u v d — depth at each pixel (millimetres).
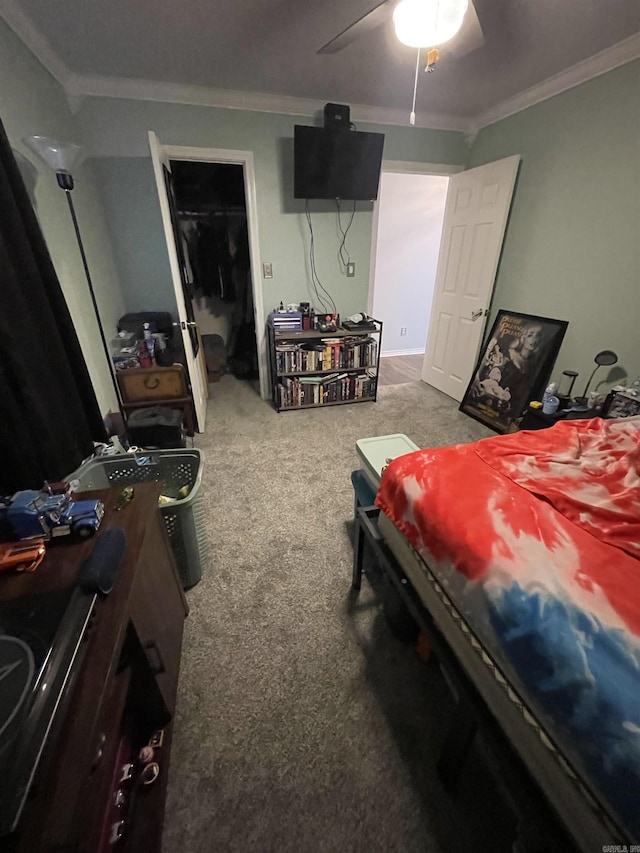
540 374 2795
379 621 1489
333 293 3564
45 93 2094
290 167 3031
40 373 1284
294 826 950
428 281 4871
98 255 2688
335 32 1915
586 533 1020
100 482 1571
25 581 748
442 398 3701
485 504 1107
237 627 1456
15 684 553
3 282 1146
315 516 2066
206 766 1059
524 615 807
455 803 989
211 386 4027
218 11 1747
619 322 2332
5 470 1171
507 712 826
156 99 2615
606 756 610
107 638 661
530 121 2719
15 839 430
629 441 1429
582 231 2479
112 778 738
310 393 3395
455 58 2168
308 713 1188
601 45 2053
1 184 1181
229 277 4035
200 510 1595
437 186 4359
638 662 687
